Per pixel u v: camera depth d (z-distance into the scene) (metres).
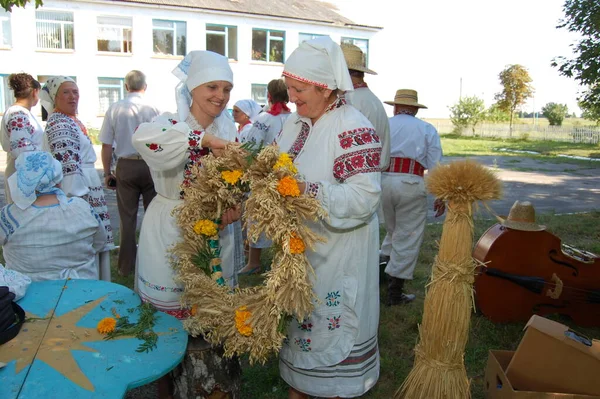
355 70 3.98
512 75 35.25
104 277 3.53
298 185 2.20
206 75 2.62
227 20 25.92
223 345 2.51
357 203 2.27
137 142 2.50
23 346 2.13
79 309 2.50
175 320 2.45
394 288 4.67
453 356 2.68
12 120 4.77
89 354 2.10
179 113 2.69
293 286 2.13
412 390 2.77
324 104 2.44
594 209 9.72
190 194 2.45
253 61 26.88
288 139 2.61
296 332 2.51
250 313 2.19
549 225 7.90
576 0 7.70
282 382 3.38
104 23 23.69
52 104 4.40
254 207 2.17
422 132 4.58
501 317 4.28
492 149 23.41
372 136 2.36
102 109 24.30
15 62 22.39
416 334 4.12
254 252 5.39
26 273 3.00
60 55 23.05
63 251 3.02
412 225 4.57
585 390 2.76
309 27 28.05
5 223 2.95
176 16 24.86
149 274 2.70
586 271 4.27
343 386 2.53
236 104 6.44
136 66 24.47
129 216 5.24
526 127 31.08
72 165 4.13
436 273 2.67
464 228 2.59
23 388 1.84
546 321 2.90
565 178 13.98
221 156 2.45
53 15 22.77
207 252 2.47
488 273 4.20
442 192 2.56
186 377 2.56
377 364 2.69
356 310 2.48
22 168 2.92
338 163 2.34
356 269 2.48
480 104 33.62
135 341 2.22
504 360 3.07
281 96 5.22
